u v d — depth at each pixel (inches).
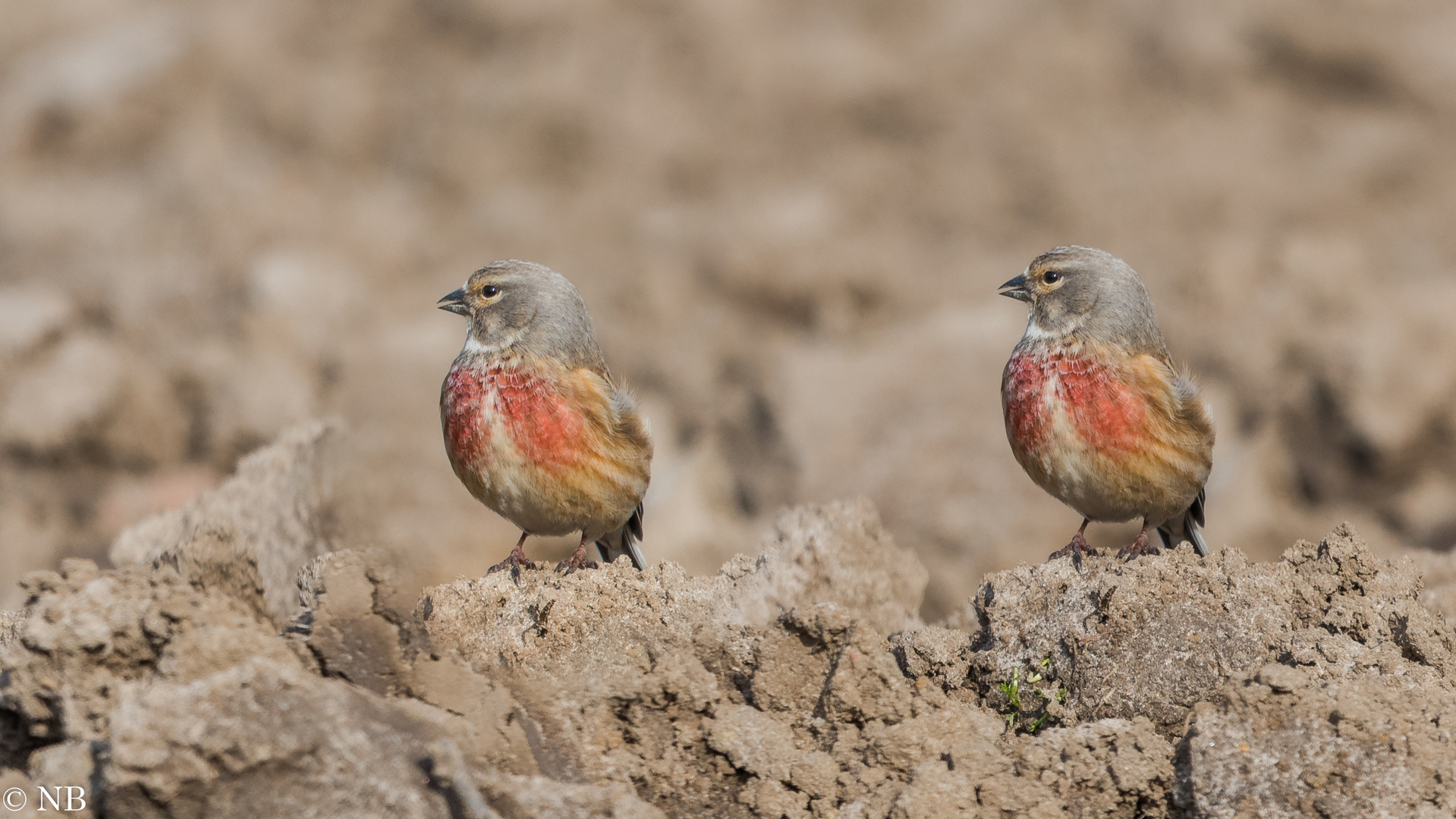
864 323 765.3
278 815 175.9
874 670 230.7
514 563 283.0
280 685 182.1
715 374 704.4
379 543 321.4
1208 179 939.3
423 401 630.5
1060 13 1094.4
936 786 207.9
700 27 1077.1
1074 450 283.7
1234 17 1064.8
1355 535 245.3
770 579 287.7
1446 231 878.4
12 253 874.8
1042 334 290.2
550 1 1115.3
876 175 962.7
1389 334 619.5
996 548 557.6
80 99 1054.4
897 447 596.1
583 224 932.6
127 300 741.3
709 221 872.9
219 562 243.0
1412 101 1008.2
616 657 245.3
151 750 172.7
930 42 1079.6
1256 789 201.5
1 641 232.8
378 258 846.5
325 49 1110.4
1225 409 629.9
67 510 594.9
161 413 644.7
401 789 179.5
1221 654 230.7
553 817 186.1
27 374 652.1
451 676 215.9
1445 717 206.1
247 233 822.5
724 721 222.2
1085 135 989.2
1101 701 231.9
